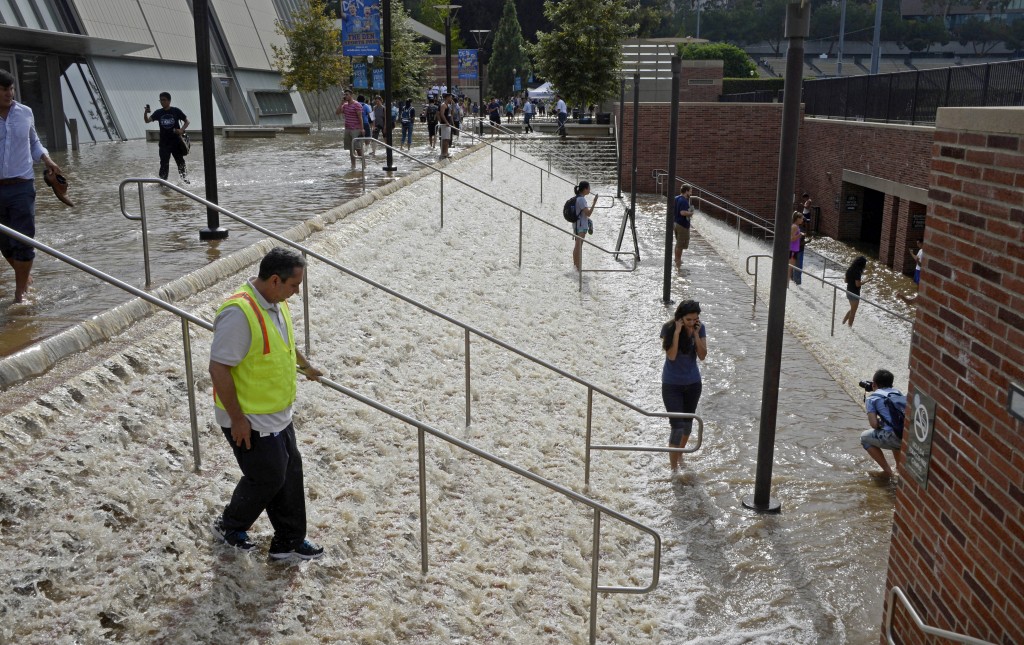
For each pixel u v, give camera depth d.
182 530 4.96
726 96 37.19
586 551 6.71
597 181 29.88
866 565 6.74
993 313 3.87
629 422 9.59
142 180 7.61
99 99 27.61
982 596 3.93
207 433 6.03
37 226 11.11
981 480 3.95
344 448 6.68
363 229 12.45
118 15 29.95
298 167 19.70
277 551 5.06
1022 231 3.63
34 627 4.04
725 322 13.60
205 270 8.55
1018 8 124.69
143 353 6.47
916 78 21.06
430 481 6.75
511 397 9.23
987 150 3.94
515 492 7.21
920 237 20.81
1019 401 3.61
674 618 6.05
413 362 9.03
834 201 26.72
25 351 5.75
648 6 99.88
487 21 90.81
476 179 21.28
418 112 51.81
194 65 35.81
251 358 4.56
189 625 4.38
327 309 9.15
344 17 19.72
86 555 4.53
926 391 4.57
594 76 34.69
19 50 23.25
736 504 7.74
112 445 5.40
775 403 7.47
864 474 8.41
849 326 15.64
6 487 4.63
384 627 4.90
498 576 5.94
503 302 12.34
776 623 6.02
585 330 12.64
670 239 14.27
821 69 126.25
